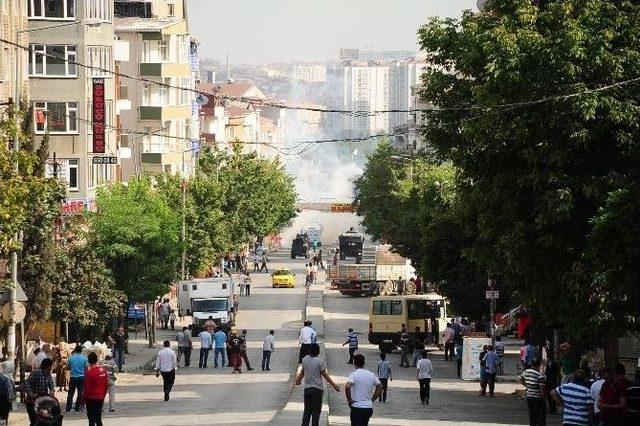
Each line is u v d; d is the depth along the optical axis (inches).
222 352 3447.3
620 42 1892.2
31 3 4202.8
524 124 1892.2
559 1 1936.5
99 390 1756.9
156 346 3973.9
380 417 2164.1
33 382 1711.4
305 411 1568.7
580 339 1940.2
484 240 2105.1
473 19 2082.9
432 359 3710.6
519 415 2206.0
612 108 1824.6
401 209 5007.4
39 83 4222.4
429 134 2170.3
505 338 4266.7
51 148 4217.5
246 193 6387.8
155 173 5128.0
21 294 2242.9
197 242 4891.7
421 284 5536.4
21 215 1919.3
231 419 2030.0
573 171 1908.2
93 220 3575.3
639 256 1617.9
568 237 1931.6
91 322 2977.4
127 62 6274.6
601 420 1475.1
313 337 3339.1
